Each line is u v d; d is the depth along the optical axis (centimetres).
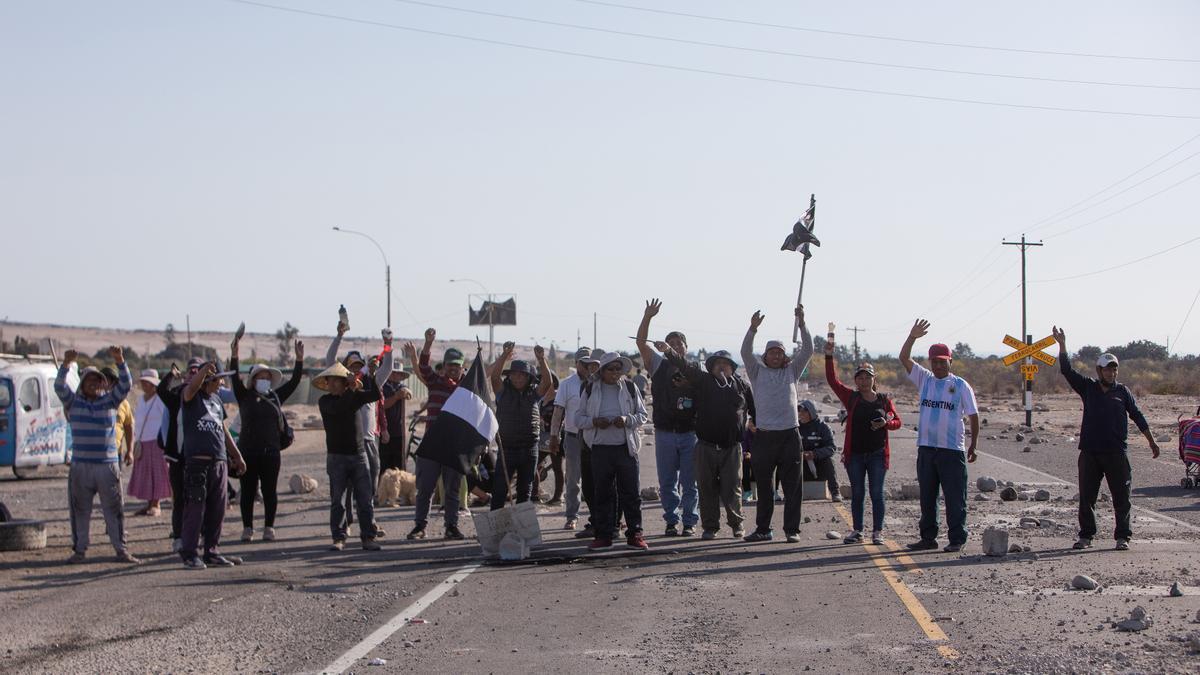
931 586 1054
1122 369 8631
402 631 891
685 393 1410
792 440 1355
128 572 1183
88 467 1243
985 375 9138
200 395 1222
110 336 18100
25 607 998
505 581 1111
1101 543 1318
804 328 1381
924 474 1279
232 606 994
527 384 1435
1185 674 719
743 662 781
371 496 1346
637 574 1141
